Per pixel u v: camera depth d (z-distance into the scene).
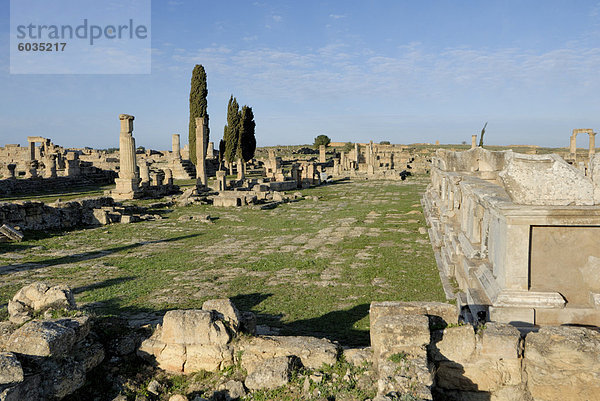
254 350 6.57
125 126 33.22
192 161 58.22
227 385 6.11
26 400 5.15
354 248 17.67
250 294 11.55
